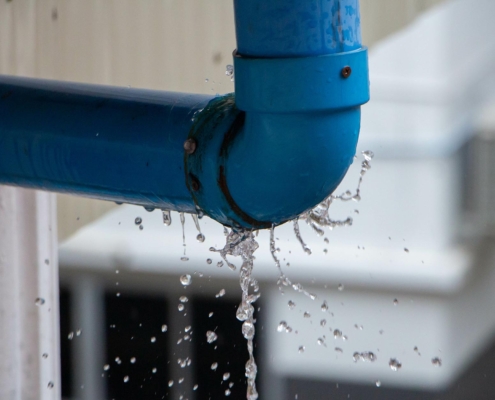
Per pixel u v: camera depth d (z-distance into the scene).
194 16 3.31
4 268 2.92
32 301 2.97
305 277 7.41
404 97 7.93
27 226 2.95
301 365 7.66
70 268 6.57
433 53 8.02
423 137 7.88
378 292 7.53
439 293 7.58
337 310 7.54
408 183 7.80
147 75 3.13
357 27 2.49
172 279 6.64
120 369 6.10
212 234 6.65
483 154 7.96
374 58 7.97
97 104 2.57
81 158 2.57
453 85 8.02
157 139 2.54
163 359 6.36
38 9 2.90
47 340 2.99
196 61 3.35
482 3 7.98
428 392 7.61
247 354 6.45
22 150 2.59
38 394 2.99
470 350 7.79
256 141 2.50
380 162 7.78
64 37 2.95
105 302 6.50
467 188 7.92
